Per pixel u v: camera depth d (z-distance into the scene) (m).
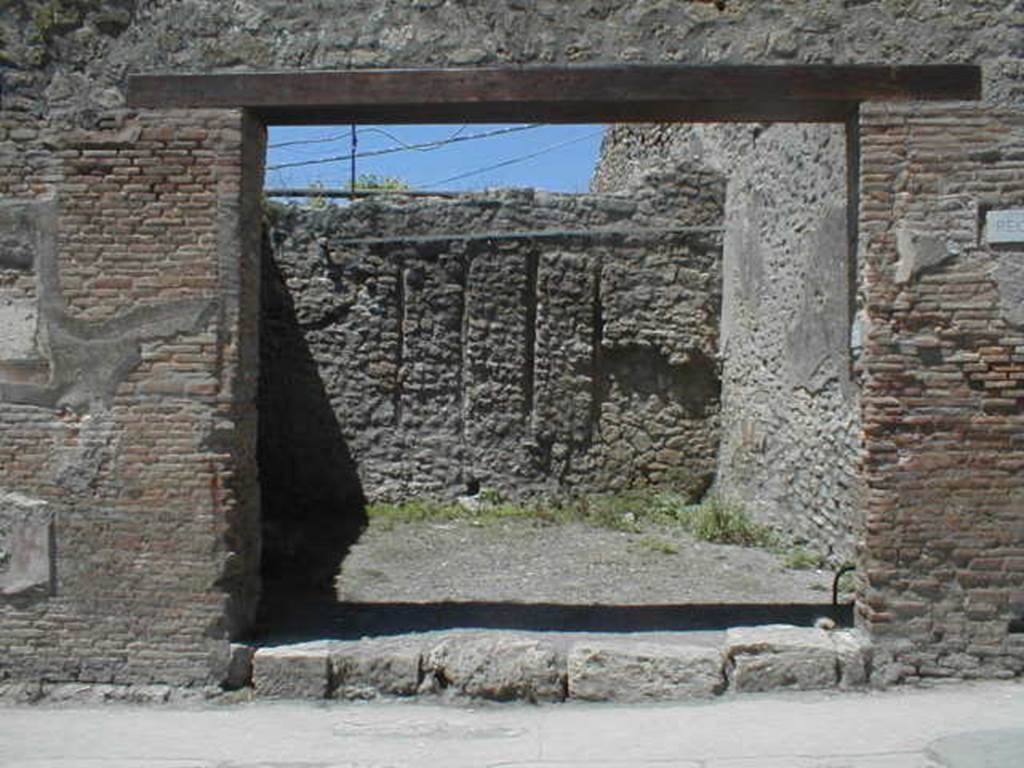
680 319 12.75
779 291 10.71
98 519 6.49
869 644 6.34
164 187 6.52
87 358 6.51
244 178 6.59
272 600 8.05
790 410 10.38
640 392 12.83
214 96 6.53
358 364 12.76
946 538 6.30
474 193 13.01
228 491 6.46
